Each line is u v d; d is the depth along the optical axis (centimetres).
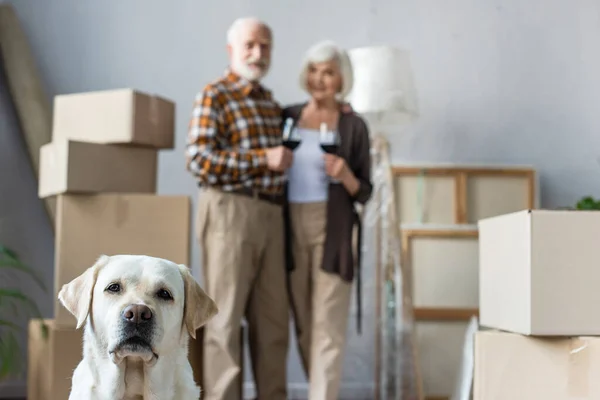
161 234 319
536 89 449
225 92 313
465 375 286
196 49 448
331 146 311
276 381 323
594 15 450
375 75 396
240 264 304
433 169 427
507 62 450
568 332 227
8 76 423
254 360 325
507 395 231
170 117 347
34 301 428
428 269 414
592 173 446
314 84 333
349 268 320
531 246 226
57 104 341
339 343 316
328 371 311
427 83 450
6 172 427
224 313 302
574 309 227
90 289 183
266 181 307
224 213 303
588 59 450
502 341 232
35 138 414
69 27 444
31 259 429
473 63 450
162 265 183
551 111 449
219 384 300
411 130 449
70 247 310
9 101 428
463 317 409
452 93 450
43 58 441
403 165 427
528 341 231
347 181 320
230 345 302
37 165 411
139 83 446
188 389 189
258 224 306
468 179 428
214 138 307
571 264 227
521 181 428
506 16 451
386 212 409
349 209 325
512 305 239
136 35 447
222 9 450
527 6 451
